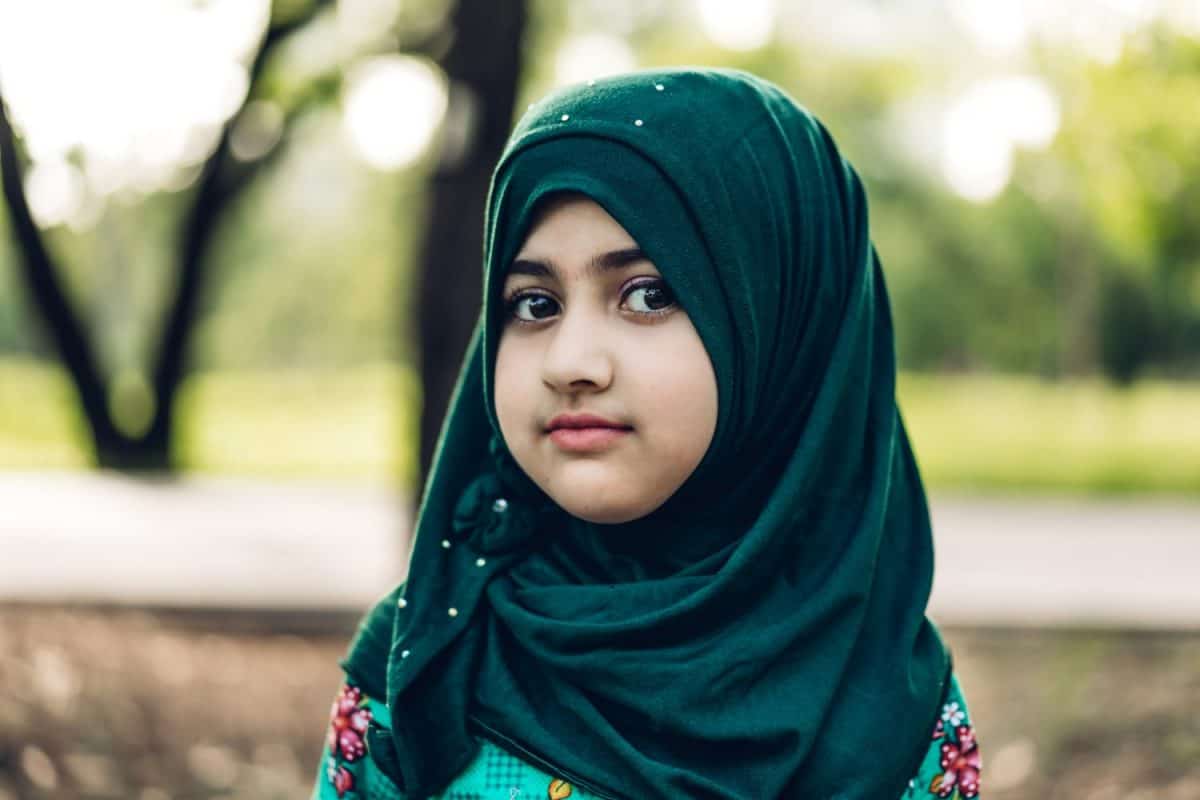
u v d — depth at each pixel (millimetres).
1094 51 7117
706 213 1381
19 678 4773
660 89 1432
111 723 4582
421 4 7480
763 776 1384
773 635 1420
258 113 11258
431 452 4902
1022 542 9055
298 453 15945
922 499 1630
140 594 6348
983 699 5316
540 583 1538
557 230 1382
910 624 1510
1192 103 7148
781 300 1484
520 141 1423
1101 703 5207
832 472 1511
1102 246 18875
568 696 1442
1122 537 9406
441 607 1543
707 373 1378
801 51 17688
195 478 12695
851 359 1526
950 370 26422
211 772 4395
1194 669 5641
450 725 1483
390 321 26312
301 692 5293
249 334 32938
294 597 6480
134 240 20188
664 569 1502
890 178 21406
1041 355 24250
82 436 13844
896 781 1424
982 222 21844
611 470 1354
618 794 1392
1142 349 20953
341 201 25547
